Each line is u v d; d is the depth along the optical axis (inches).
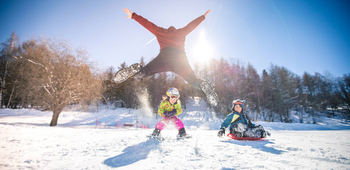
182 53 114.1
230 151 79.0
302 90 1875.0
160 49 118.3
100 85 799.7
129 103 1465.3
